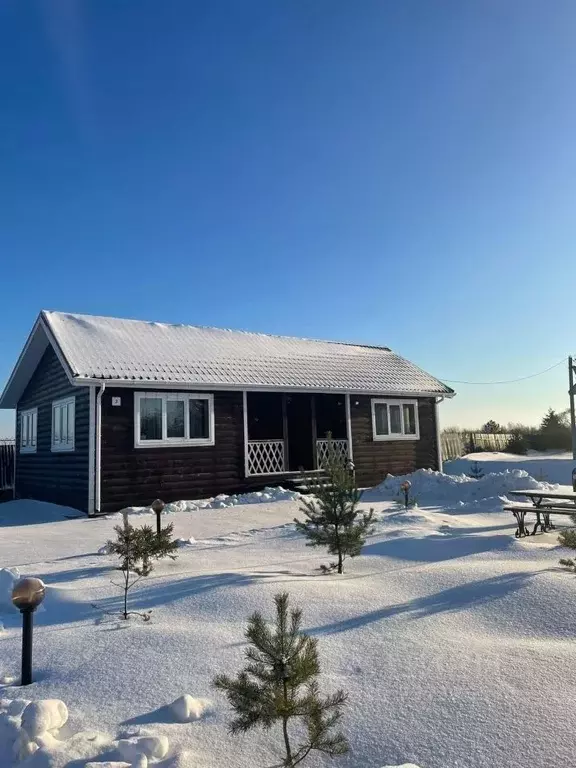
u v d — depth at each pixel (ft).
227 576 20.24
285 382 56.59
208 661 12.99
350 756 9.31
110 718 10.78
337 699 9.69
